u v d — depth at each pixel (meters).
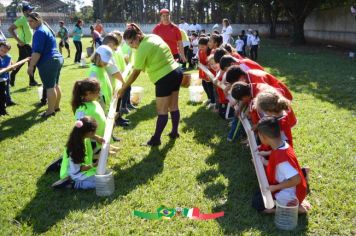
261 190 3.21
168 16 7.72
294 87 8.62
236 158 4.58
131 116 6.42
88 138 3.84
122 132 5.59
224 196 3.68
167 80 4.79
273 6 29.70
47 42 6.20
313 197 3.62
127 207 3.50
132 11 56.78
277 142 3.16
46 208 3.52
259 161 3.63
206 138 5.27
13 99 7.80
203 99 7.56
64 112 6.72
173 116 5.18
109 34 5.31
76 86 4.10
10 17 48.94
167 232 3.13
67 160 3.93
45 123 6.11
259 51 19.12
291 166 3.09
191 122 6.02
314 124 5.73
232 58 5.11
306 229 3.14
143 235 3.10
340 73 10.59
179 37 7.93
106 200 3.59
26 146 5.11
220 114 6.14
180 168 4.32
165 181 4.00
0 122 6.21
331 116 6.14
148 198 3.65
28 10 6.93
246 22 42.59
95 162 4.09
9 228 3.20
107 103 5.25
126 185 3.92
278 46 22.75
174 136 5.26
